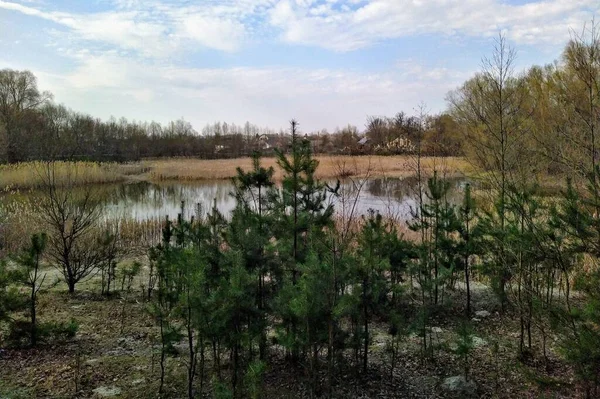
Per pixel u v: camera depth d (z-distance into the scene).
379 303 6.17
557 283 7.89
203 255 5.52
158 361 6.00
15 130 35.62
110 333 7.04
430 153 14.82
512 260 7.12
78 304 8.51
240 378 5.08
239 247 5.74
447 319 7.77
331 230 6.25
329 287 4.98
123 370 5.70
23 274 6.52
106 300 8.82
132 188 33.53
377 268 5.83
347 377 5.59
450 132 15.36
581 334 4.42
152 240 15.31
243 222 6.11
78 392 5.09
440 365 6.00
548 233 5.62
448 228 8.17
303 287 4.75
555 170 7.97
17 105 48.19
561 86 10.54
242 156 55.88
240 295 4.77
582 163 6.59
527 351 6.17
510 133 7.80
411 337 6.93
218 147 57.69
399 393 5.24
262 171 6.56
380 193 24.56
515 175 7.62
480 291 9.21
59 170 19.98
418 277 7.72
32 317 6.46
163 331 5.43
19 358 6.00
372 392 5.25
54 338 6.66
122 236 15.26
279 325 5.34
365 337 5.60
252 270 5.71
